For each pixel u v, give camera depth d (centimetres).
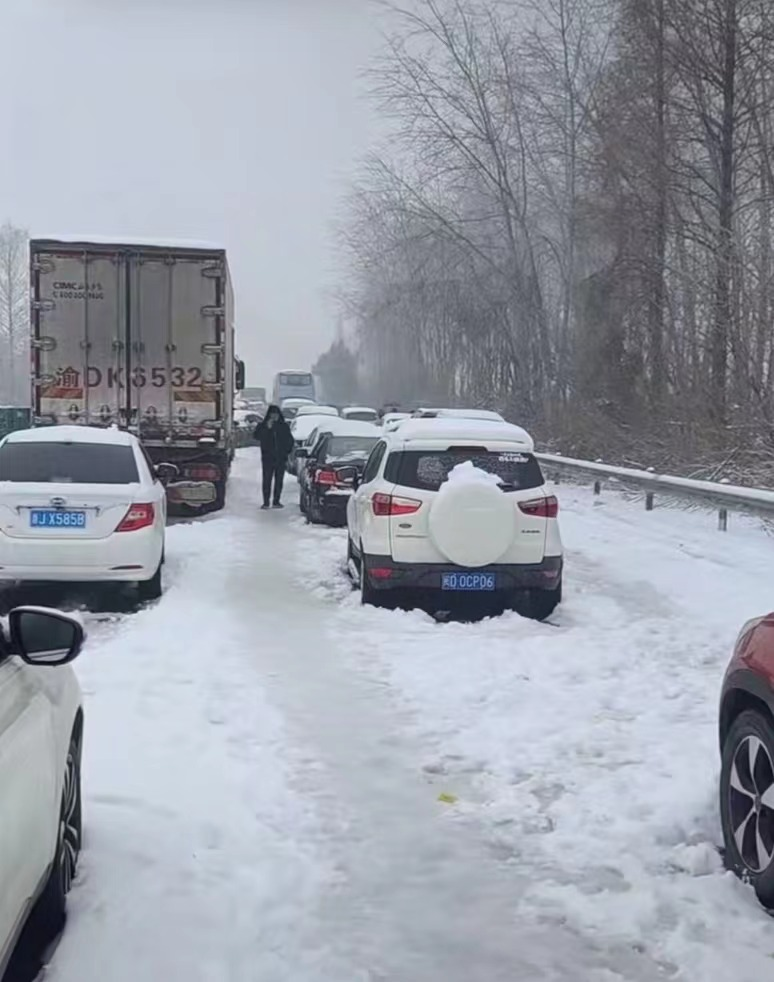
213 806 532
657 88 2356
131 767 584
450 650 856
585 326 2906
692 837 498
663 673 794
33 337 1777
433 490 975
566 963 393
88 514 998
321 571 1257
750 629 471
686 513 1745
